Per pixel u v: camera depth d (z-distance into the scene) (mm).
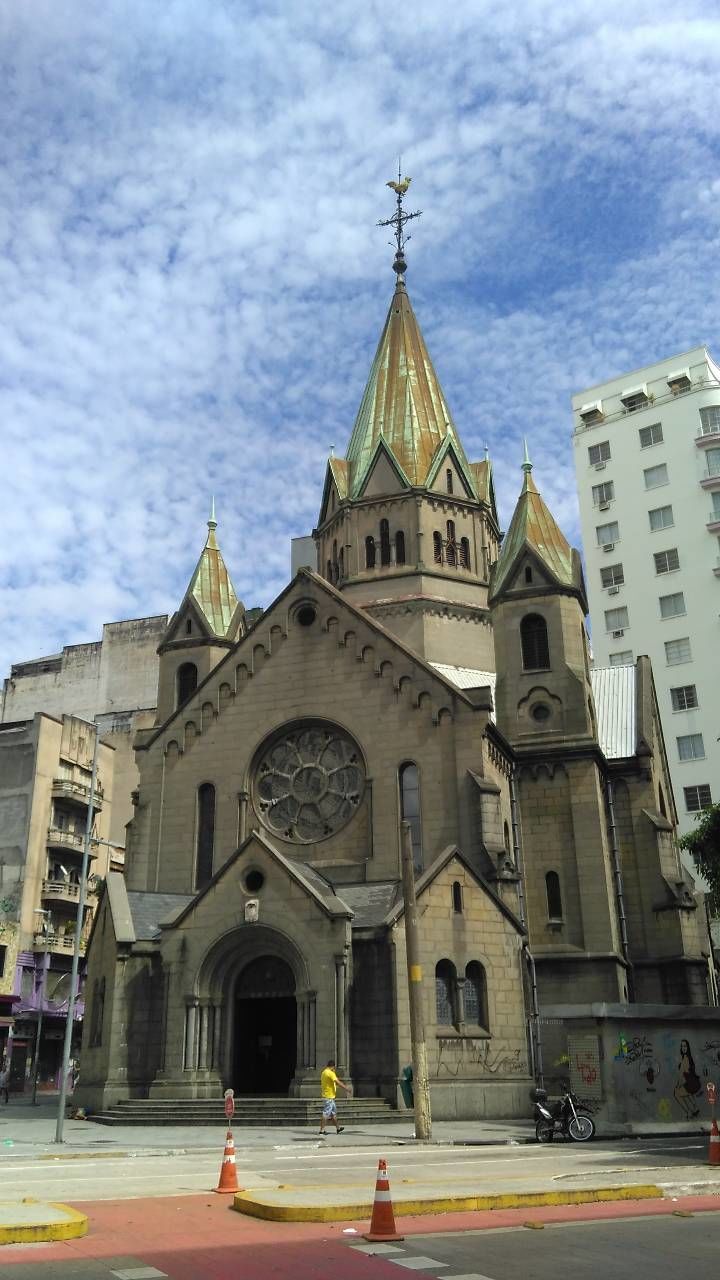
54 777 75375
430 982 37688
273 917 38125
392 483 65438
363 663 47375
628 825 51312
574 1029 32938
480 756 44156
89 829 34938
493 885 41562
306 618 49219
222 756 48312
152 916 42156
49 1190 18812
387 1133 31500
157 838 47906
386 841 44125
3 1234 13633
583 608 53281
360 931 37719
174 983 38781
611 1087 31969
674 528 98500
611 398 106875
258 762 47906
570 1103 29969
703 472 98500
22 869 70688
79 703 97562
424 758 45000
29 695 99500
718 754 90125
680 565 97125
